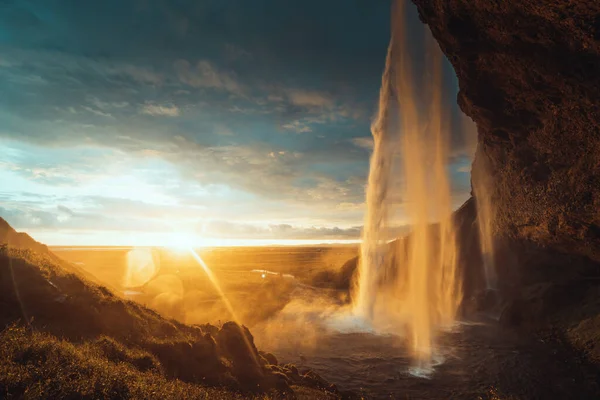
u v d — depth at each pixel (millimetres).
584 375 15383
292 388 11023
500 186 27422
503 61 16609
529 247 27484
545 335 20750
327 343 20422
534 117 19359
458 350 19062
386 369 16359
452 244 36438
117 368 7285
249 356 11789
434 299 32094
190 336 11406
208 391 8102
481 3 13703
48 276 10359
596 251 20859
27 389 5391
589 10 10742
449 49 18484
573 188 18594
